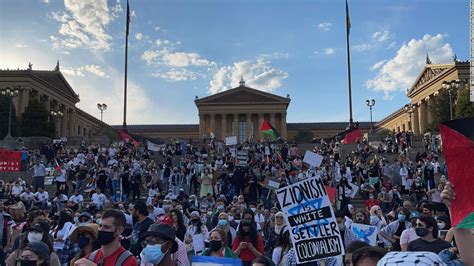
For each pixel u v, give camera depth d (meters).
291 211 6.89
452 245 7.16
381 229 11.22
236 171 26.44
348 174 28.78
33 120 71.88
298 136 108.00
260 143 52.19
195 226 12.01
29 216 10.77
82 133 111.69
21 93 81.19
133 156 40.25
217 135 100.44
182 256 6.75
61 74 92.75
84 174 28.59
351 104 47.88
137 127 114.94
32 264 5.36
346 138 45.25
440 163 34.47
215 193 27.67
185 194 25.19
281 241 8.24
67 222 10.21
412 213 10.38
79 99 103.38
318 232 6.71
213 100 101.00
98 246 6.25
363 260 3.49
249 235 8.63
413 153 40.75
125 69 52.66
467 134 3.94
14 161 32.56
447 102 67.88
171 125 114.81
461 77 74.69
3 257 8.68
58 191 25.45
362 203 26.17
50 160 37.84
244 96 101.00
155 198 21.47
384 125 121.38
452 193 3.92
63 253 8.28
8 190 26.09
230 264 6.38
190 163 31.12
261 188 25.22
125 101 51.94
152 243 5.57
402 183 27.56
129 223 11.12
